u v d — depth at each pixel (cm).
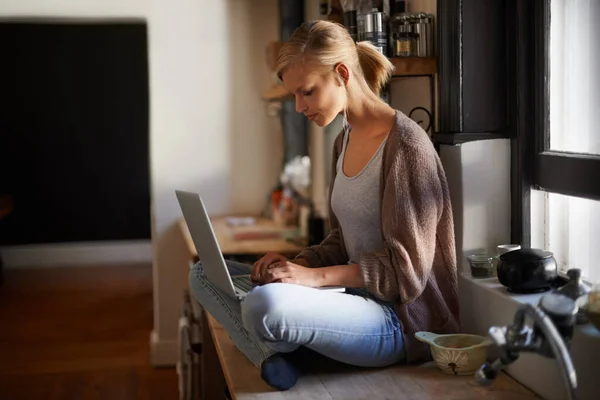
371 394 211
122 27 863
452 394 209
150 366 505
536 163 251
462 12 257
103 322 620
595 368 186
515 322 173
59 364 509
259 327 213
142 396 445
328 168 436
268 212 522
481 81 260
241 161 526
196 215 238
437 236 239
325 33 235
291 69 236
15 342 564
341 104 240
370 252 232
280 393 214
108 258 880
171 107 516
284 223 480
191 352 383
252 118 525
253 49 522
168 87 515
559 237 249
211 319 297
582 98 229
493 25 259
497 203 261
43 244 874
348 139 257
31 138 862
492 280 247
